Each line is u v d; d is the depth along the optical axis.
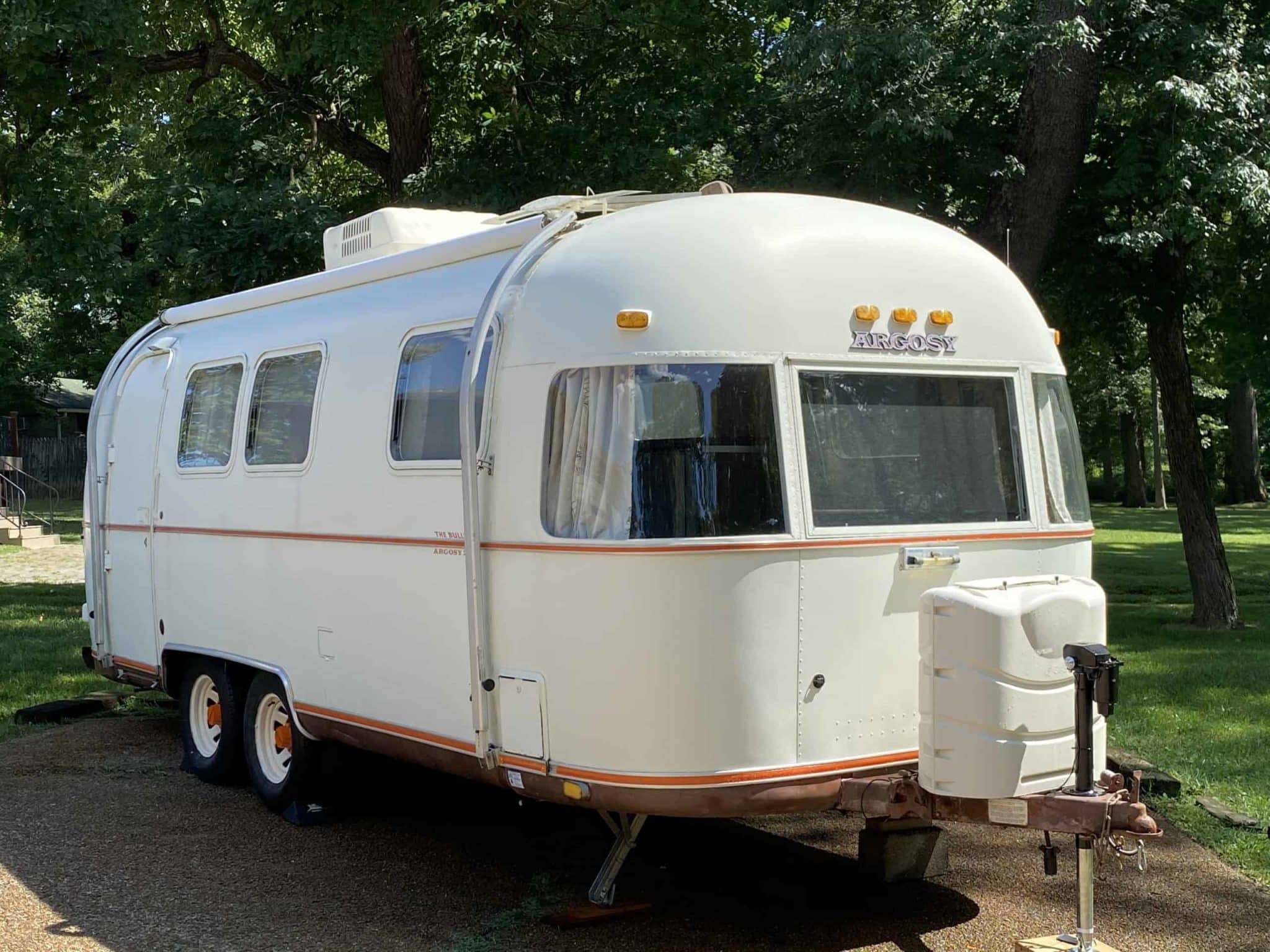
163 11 15.55
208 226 13.27
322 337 6.50
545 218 5.43
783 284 4.88
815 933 5.10
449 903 5.45
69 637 13.02
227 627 7.16
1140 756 7.77
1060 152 11.54
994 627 4.38
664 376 4.73
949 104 11.26
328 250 7.36
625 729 4.66
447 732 5.44
